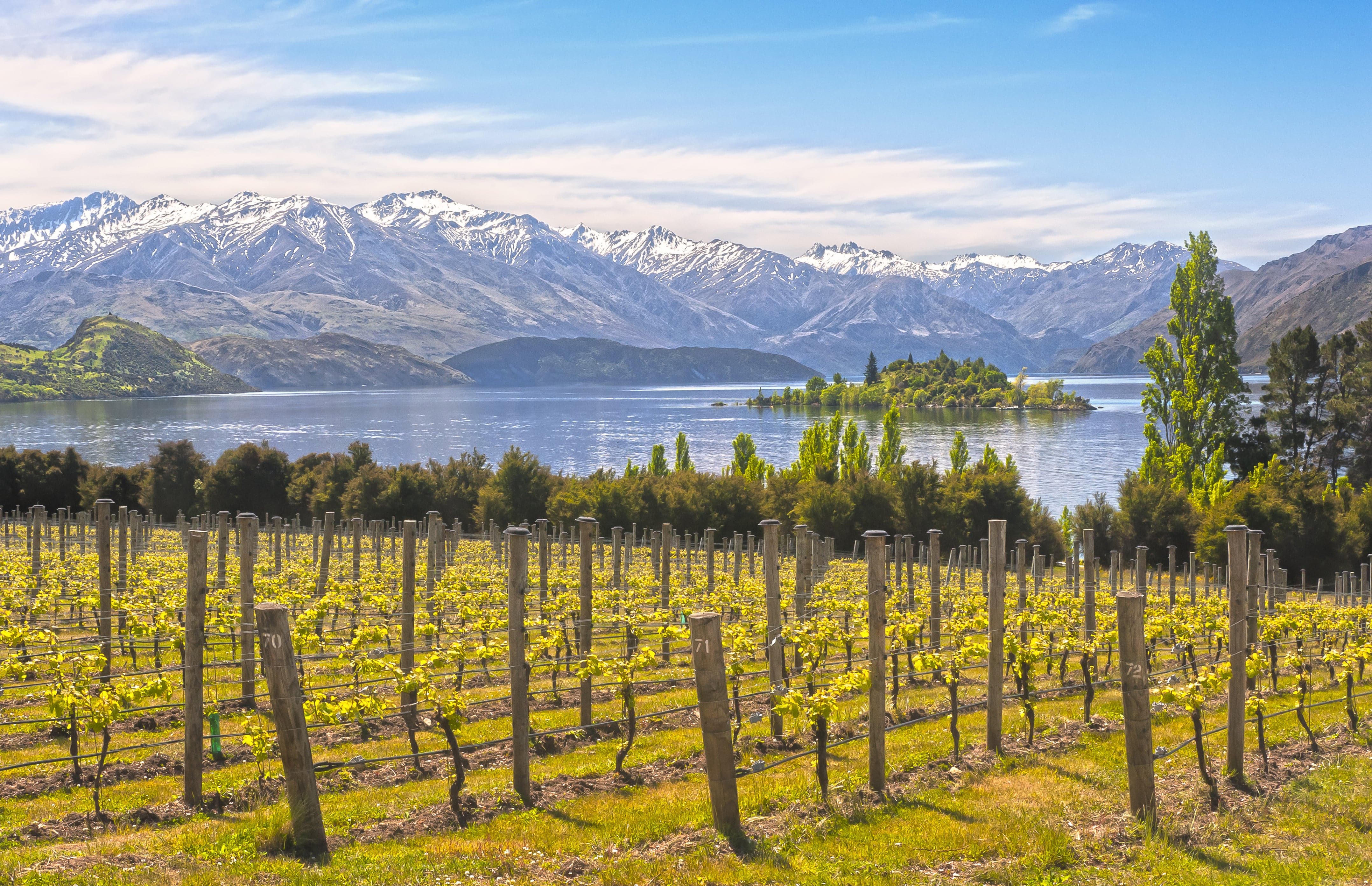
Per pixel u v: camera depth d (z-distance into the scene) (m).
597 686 20.45
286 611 10.37
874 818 11.87
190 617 12.00
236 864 9.57
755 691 19.48
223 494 71.56
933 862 10.53
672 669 22.30
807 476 68.88
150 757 14.34
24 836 10.80
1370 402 69.88
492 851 10.44
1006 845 10.94
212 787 12.84
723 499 62.00
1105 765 14.50
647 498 61.59
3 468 72.50
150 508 71.69
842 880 9.90
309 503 70.31
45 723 16.03
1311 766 14.49
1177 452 64.81
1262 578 30.19
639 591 29.58
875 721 12.91
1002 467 61.75
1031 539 57.62
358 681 18.98
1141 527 55.94
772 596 15.62
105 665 15.59
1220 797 12.80
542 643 18.09
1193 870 10.35
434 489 67.31
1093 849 10.96
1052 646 21.98
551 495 65.00
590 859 10.35
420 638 23.55
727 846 10.66
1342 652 21.42
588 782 13.41
